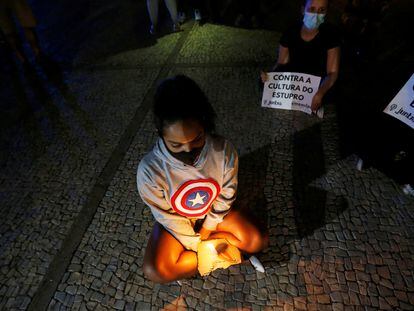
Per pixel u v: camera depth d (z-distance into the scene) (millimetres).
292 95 3320
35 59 5250
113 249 2408
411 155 2250
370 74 2553
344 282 2068
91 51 5328
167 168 1455
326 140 3078
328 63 2979
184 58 4695
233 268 2201
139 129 3523
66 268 2328
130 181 2934
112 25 6184
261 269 2131
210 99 3779
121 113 3807
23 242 2535
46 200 2855
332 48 2879
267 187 2709
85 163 3180
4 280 2307
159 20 5980
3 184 3066
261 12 5289
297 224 2418
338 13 5156
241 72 4176
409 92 2104
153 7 5223
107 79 4496
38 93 4391
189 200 1632
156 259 1774
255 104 3627
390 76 2326
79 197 2844
